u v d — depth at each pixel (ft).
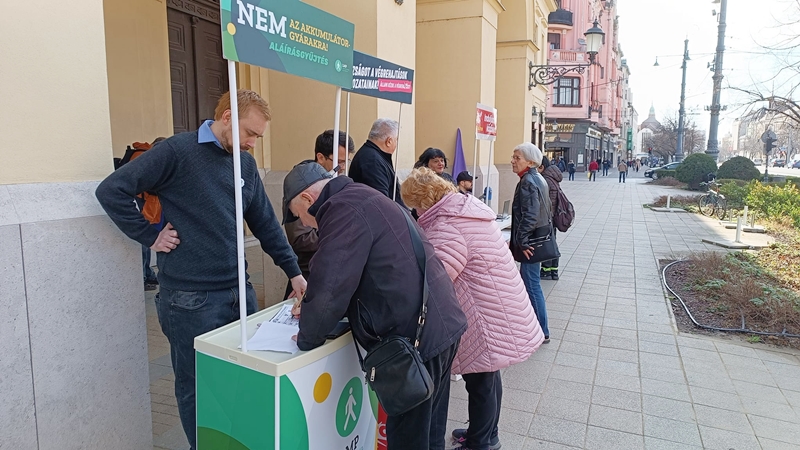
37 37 6.64
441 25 27.37
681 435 10.36
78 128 7.22
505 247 8.91
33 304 6.68
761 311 16.97
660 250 30.14
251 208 8.45
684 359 14.10
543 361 13.91
